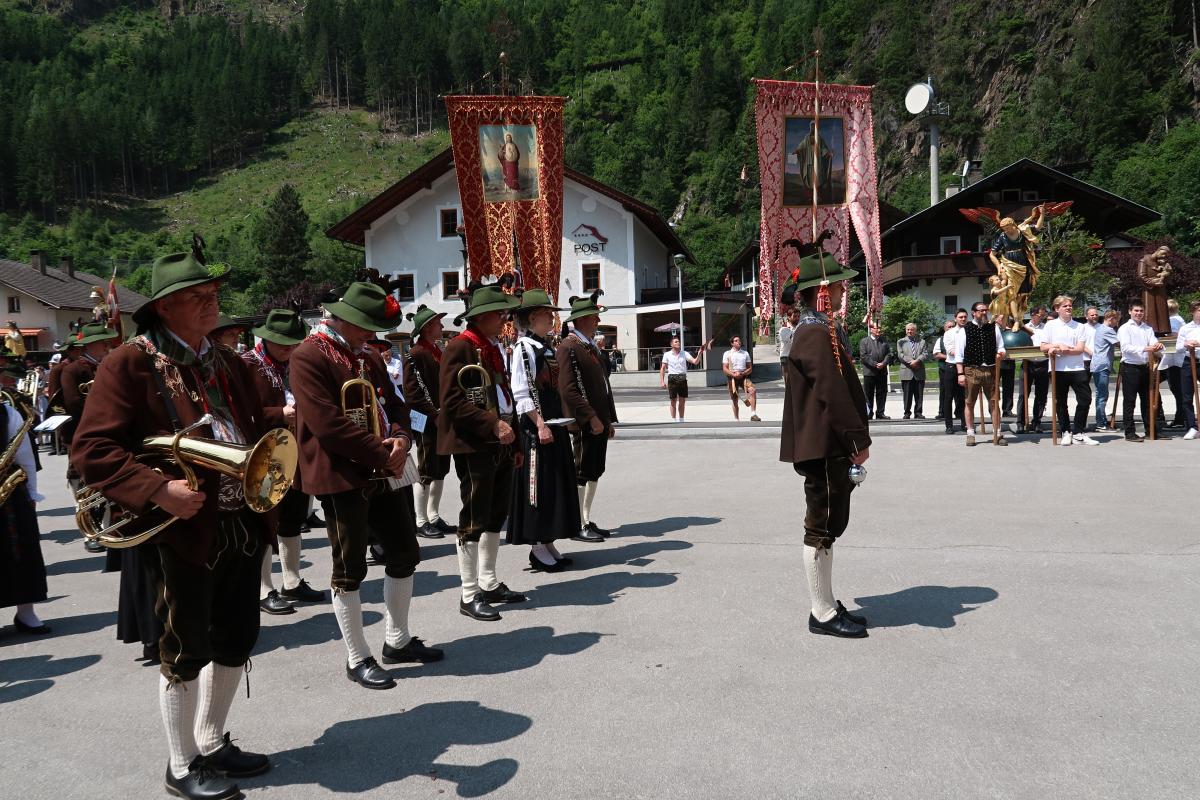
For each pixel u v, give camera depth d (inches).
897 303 1443.2
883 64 4185.5
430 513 304.8
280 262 3097.9
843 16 4827.8
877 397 583.8
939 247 1664.6
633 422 663.8
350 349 167.0
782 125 629.9
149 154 6855.3
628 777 118.3
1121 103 3171.8
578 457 272.8
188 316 117.3
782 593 203.9
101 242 5369.1
